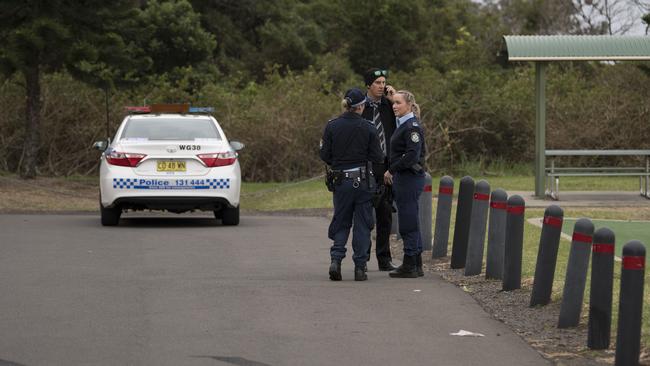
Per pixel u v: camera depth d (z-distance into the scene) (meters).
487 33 178.75
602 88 87.94
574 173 60.28
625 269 19.64
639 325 19.66
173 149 46.00
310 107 83.94
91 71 72.19
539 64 59.78
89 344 22.14
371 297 28.00
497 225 30.31
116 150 46.09
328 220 51.62
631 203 56.88
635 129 85.06
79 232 44.44
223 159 46.53
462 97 87.88
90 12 69.69
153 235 43.41
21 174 72.88
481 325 24.28
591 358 20.84
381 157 31.08
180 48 124.19
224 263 34.78
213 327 23.97
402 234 31.89
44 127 81.00
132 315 25.30
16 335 23.02
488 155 88.94
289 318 25.02
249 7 154.00
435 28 186.12
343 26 169.50
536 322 24.42
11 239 41.47
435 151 85.94
